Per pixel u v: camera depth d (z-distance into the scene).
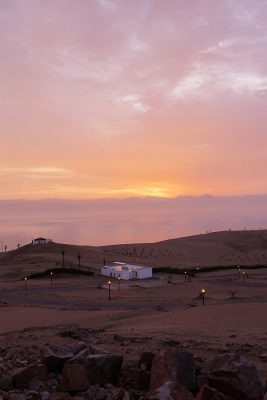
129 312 45.50
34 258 142.00
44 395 9.27
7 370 11.29
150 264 157.62
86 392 9.57
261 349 15.59
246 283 95.12
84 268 124.81
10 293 80.88
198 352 14.79
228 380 9.09
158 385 9.68
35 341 18.31
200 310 39.25
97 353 11.23
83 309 55.03
